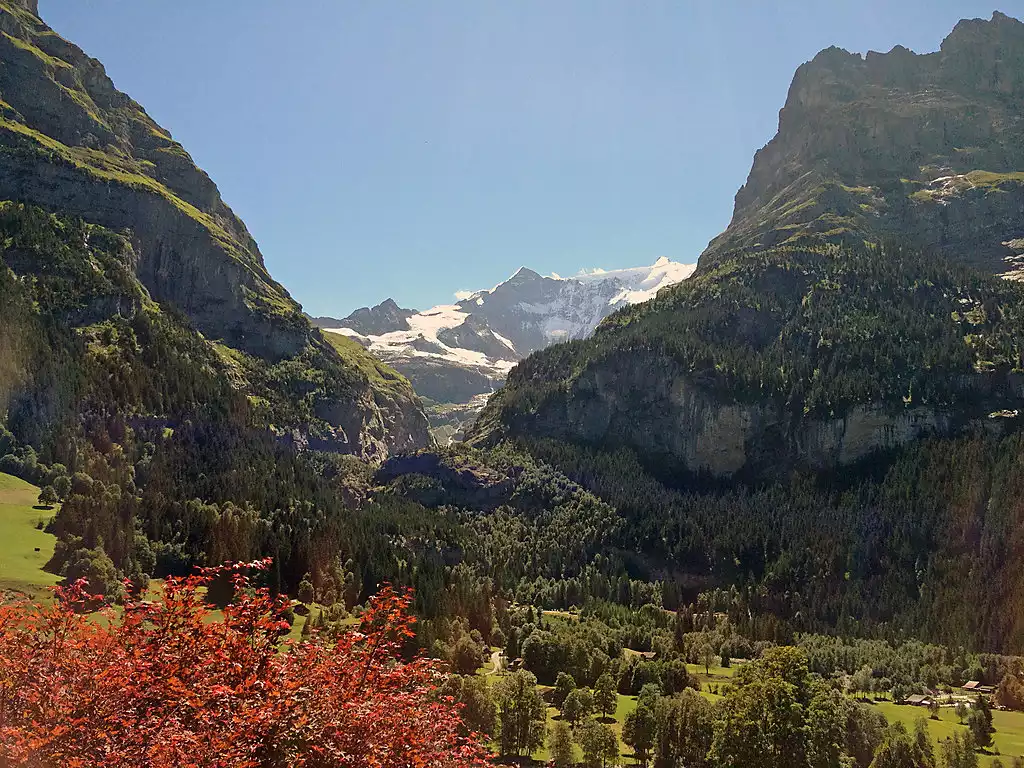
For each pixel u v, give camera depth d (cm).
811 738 9312
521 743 12269
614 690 15112
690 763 12338
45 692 3625
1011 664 19400
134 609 3959
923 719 15625
